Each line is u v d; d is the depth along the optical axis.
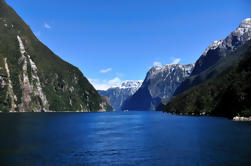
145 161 36.44
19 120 120.62
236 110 138.00
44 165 33.53
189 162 35.41
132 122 134.50
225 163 34.50
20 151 42.69
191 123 106.88
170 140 56.44
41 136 62.44
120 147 48.44
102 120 157.00
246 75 150.00
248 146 46.47
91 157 39.06
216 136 60.41
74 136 65.38
